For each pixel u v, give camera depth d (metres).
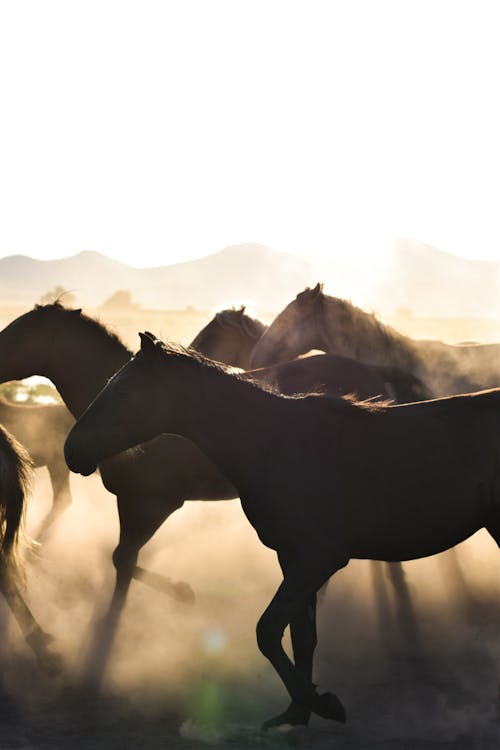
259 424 7.38
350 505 7.21
